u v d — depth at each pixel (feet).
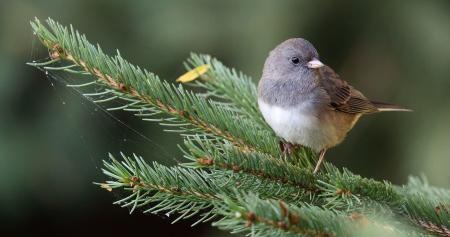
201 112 21.76
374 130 35.96
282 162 20.38
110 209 39.78
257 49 34.83
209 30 35.63
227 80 26.68
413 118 35.29
